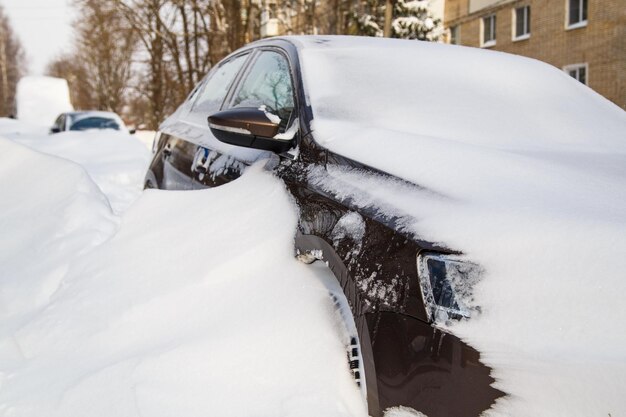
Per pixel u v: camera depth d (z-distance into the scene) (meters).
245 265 2.29
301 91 2.61
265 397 1.82
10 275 3.07
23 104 24.38
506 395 1.34
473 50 3.34
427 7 20.38
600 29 18.20
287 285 2.11
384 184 1.91
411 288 1.56
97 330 2.37
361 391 1.73
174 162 3.67
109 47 35.34
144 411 1.89
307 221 2.12
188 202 2.96
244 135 2.45
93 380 2.08
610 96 18.03
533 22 20.98
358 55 2.95
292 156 2.46
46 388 2.15
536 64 3.34
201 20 24.41
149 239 2.84
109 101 43.31
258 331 2.00
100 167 7.32
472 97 2.79
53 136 9.66
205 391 1.89
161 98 29.36
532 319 1.37
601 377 1.24
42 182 3.93
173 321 2.24
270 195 2.45
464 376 1.40
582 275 1.37
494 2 22.78
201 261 2.44
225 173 2.94
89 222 3.36
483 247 1.51
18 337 2.51
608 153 2.40
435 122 2.53
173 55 25.80
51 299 2.78
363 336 1.66
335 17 23.33
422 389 1.48
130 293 2.50
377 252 1.70
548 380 1.29
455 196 1.71
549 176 1.84
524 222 1.53
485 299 1.44
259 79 3.18
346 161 2.13
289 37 3.18
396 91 2.72
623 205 1.65
